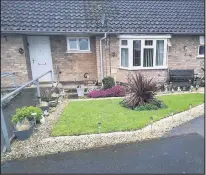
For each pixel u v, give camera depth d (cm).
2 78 905
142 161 384
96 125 552
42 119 577
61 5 1137
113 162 382
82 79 1121
